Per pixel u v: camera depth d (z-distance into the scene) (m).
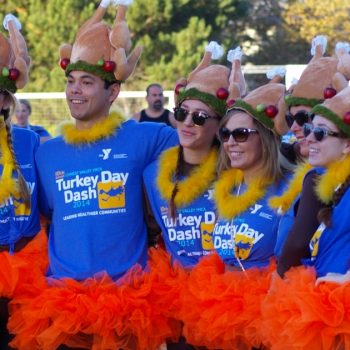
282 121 11.54
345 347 9.65
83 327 11.66
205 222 11.88
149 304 11.75
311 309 9.71
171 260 12.08
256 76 53.72
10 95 12.63
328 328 9.69
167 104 36.16
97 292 11.71
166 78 55.47
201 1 60.59
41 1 57.19
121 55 12.25
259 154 11.53
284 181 11.51
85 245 12.04
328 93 11.04
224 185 11.71
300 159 11.94
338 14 68.56
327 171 10.12
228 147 11.57
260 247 11.27
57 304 11.68
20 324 12.05
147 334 11.68
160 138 12.51
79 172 12.24
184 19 60.50
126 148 12.30
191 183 11.94
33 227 12.65
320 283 9.85
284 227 10.70
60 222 12.29
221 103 12.02
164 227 12.13
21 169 12.55
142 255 12.22
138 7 57.31
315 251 10.15
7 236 12.41
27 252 12.53
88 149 12.28
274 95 11.60
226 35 65.50
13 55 12.70
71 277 11.96
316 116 10.16
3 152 12.51
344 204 9.86
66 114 33.81
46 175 12.49
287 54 70.56
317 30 68.38
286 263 10.35
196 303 11.33
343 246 9.95
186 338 11.51
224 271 11.58
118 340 11.74
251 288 10.97
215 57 12.59
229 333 11.04
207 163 12.08
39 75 55.91
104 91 12.34
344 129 9.98
